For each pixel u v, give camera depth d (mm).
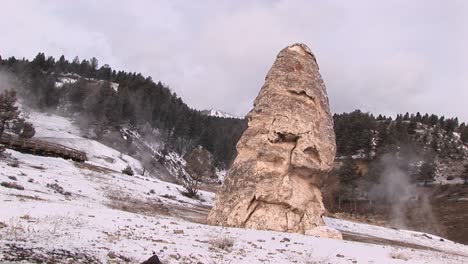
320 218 27656
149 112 136250
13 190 23141
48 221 14234
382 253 18656
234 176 28391
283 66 30672
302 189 28125
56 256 10445
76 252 11094
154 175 94375
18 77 128875
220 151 138125
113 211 20984
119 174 48938
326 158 28844
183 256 12688
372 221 85750
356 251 18484
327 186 102750
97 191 34688
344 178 101812
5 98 50281
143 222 18516
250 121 30312
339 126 133750
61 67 175250
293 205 26828
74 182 34719
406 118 168375
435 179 115812
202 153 79500
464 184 109438
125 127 122000
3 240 10938
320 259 15789
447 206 96500
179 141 137125
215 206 28406
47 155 49562
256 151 28375
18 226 12617
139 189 42000
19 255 9984
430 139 142000
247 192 27172
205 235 17672
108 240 12961
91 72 181500
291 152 28297
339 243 20484
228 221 26844
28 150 48219
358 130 130625
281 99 29484
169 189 49031
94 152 86500
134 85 156625
